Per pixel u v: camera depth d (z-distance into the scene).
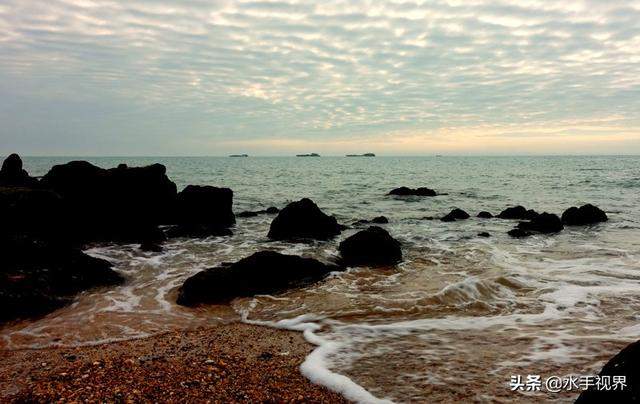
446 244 17.61
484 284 11.18
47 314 9.48
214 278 10.90
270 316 9.62
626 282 11.46
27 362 7.23
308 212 19.03
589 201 34.28
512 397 5.75
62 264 11.24
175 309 9.94
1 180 22.78
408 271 13.24
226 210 22.95
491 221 24.59
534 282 11.56
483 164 136.50
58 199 16.30
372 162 175.00
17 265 10.55
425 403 5.67
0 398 5.99
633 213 26.77
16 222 14.58
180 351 7.68
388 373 6.59
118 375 6.66
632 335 7.86
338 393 6.06
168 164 145.12
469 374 6.46
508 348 7.39
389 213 28.34
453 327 8.57
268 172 87.31
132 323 9.09
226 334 8.57
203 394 6.04
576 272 12.61
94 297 10.59
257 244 17.39
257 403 5.80
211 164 145.25
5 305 9.10
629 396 4.21
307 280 12.16
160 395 6.00
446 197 38.91
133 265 13.63
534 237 19.16
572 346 7.40
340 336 8.28
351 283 12.02
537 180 59.72
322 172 88.12
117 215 18.94
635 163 129.50
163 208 21.89
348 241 14.88
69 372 6.79
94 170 20.39
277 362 7.17
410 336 8.14
